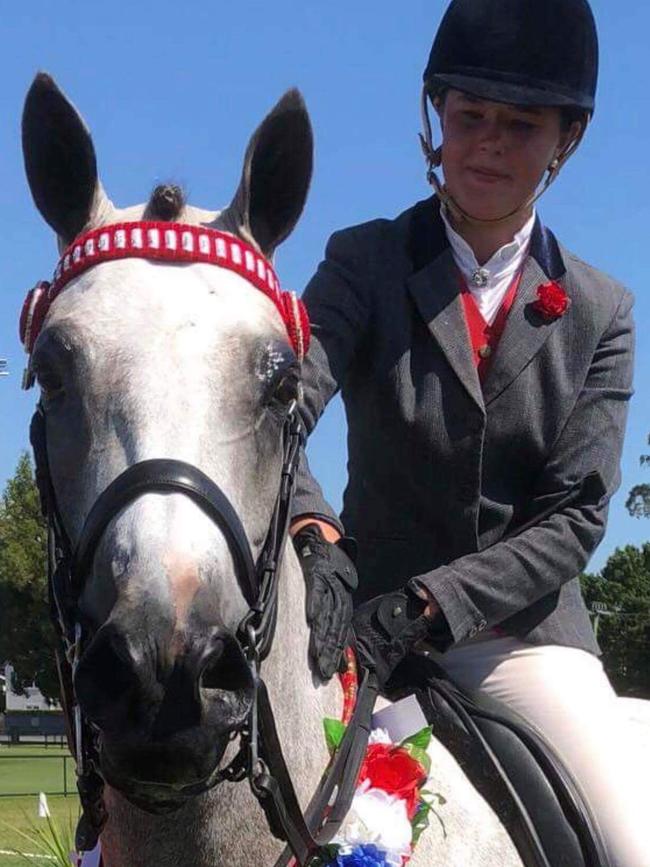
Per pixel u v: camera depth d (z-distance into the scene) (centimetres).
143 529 183
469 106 274
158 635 175
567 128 287
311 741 225
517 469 279
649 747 293
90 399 197
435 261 279
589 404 280
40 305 219
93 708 175
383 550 282
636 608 3647
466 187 276
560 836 258
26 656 3234
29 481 3388
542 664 281
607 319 283
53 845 492
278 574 208
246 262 217
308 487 253
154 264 211
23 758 2827
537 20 275
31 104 230
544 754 264
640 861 262
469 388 269
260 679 202
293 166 237
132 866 210
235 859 210
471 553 278
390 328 276
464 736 262
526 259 283
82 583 193
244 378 202
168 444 191
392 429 274
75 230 229
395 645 250
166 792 183
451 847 240
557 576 266
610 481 279
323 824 219
